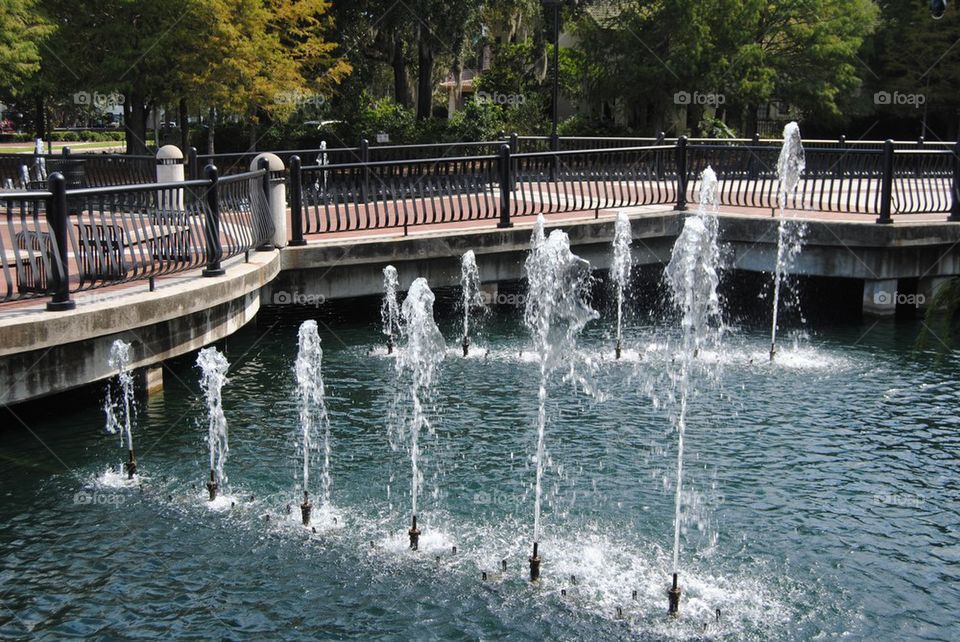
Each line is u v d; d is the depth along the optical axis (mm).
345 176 12242
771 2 34188
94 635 5457
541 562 6262
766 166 14422
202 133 29406
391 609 5715
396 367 10719
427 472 7773
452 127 28953
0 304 7973
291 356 11078
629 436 8633
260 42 23438
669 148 14562
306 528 6734
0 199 7414
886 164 13039
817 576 6160
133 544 6488
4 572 6105
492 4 30297
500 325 12766
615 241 13805
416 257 12359
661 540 6621
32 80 22906
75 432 8469
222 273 9781
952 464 8016
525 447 8352
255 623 5586
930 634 5527
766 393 9891
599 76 34906
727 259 14086
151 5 22266
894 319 13273
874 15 35969
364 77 30156
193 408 9156
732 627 5543
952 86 35594
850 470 7883
